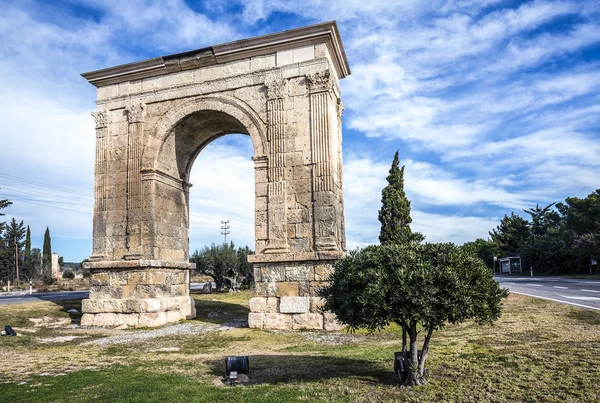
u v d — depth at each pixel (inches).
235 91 826.8
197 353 542.3
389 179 1203.2
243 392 338.3
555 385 317.4
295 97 782.5
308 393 331.6
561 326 544.1
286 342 603.2
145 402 317.4
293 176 764.0
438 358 422.9
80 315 905.5
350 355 476.4
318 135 756.6
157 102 878.4
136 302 792.9
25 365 475.8
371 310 328.8
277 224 754.8
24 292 2036.2
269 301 730.2
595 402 281.6
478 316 331.3
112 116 904.3
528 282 1647.4
